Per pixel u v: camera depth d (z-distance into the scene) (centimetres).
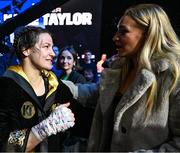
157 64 120
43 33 144
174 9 422
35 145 133
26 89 141
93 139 139
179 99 115
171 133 120
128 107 122
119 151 126
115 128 126
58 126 132
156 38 122
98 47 494
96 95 163
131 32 125
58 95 151
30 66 146
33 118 140
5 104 137
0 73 310
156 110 118
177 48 123
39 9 479
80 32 497
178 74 117
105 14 492
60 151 150
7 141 133
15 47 146
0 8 495
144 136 120
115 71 139
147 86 119
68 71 313
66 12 496
